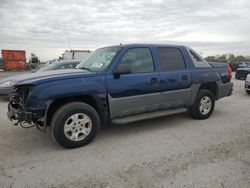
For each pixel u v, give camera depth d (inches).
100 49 217.3
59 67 368.2
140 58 198.7
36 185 122.3
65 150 166.2
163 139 186.2
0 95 342.6
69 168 139.9
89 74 174.9
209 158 150.9
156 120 239.5
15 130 209.6
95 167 140.8
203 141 181.3
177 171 134.6
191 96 227.5
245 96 404.2
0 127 218.7
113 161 148.3
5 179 128.0
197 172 133.3
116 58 186.2
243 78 729.0
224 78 257.1
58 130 162.2
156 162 146.3
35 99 156.9
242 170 135.4
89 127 173.8
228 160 148.0
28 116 157.5
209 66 245.4
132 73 191.3
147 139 186.4
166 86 207.6
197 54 244.1
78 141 169.2
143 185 121.1
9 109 183.0
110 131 206.4
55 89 159.3
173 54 219.1
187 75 221.5
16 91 176.2
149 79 196.9
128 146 172.4
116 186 120.7
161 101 207.0
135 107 193.5
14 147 172.2
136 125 223.3
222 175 129.9
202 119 242.2
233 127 216.4
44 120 160.1
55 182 125.1
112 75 181.3
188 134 197.6
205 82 235.9
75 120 167.6
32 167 141.4
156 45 211.3
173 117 250.7
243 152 160.1
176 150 164.4
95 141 182.9
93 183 123.8
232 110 288.4
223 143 176.7
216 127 216.4
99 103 177.3
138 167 140.1
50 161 149.2
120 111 186.7
